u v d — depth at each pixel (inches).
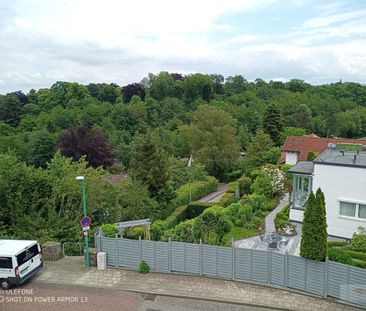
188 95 4079.7
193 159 2178.9
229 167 2201.0
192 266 720.3
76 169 1216.2
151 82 4404.5
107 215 1074.1
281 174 1332.4
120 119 3058.6
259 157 2016.5
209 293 648.4
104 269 754.8
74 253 844.0
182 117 3373.5
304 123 3356.3
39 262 722.8
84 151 1806.1
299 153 1866.4
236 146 2190.0
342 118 3555.6
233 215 1051.3
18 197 911.7
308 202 628.7
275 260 668.1
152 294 650.8
